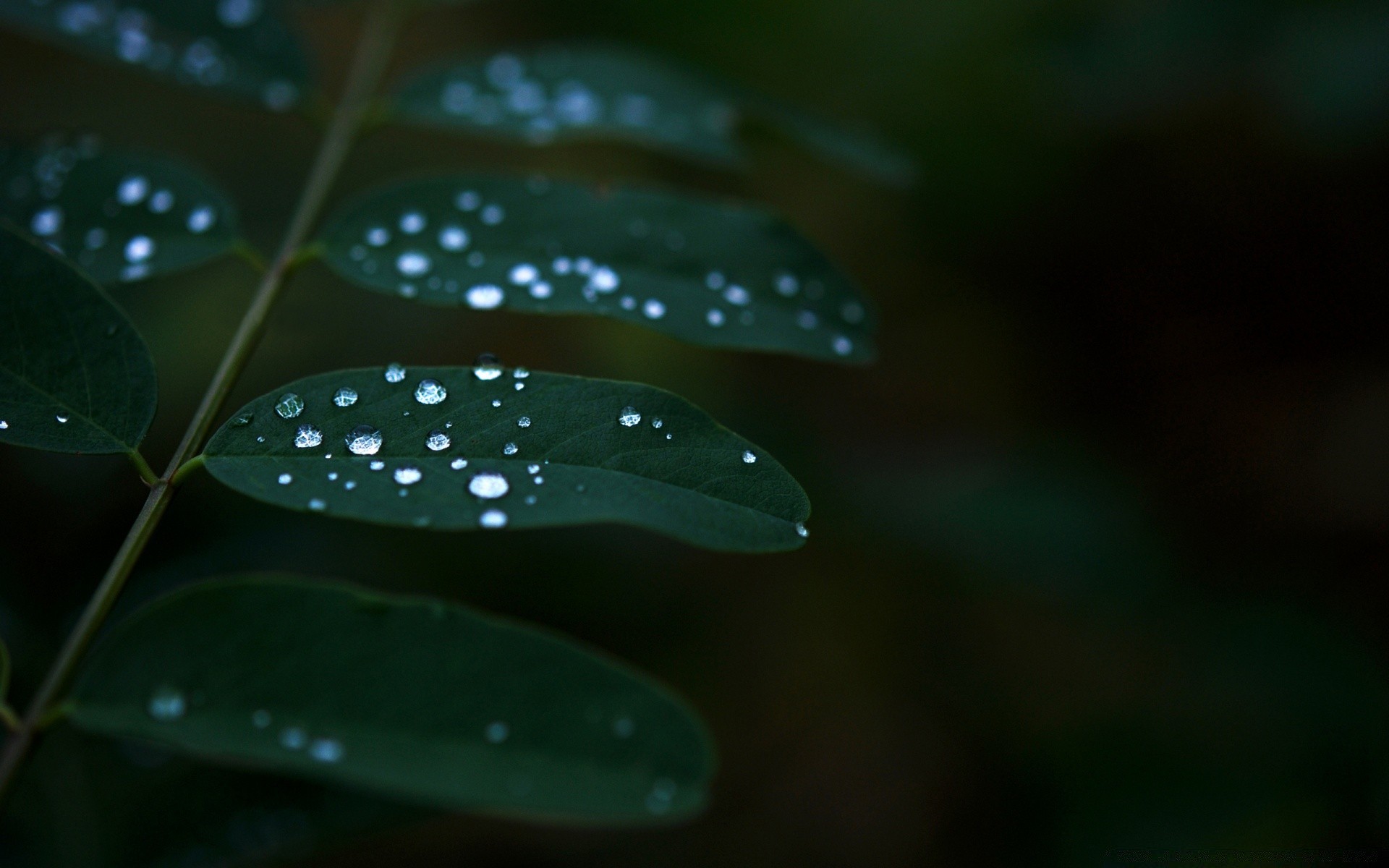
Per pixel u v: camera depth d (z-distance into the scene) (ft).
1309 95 1.14
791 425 1.28
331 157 0.81
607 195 0.76
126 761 0.78
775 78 1.45
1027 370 1.48
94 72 1.33
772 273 0.75
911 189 1.45
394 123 0.83
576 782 0.65
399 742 0.65
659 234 0.75
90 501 0.92
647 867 1.11
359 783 0.64
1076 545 1.19
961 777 1.18
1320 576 1.24
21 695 0.83
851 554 1.26
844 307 0.74
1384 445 1.31
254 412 0.68
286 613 0.66
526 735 0.65
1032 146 1.40
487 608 1.05
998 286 1.50
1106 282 1.50
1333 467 1.32
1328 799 1.05
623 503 0.66
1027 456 1.31
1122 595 1.19
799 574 1.27
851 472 1.28
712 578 1.24
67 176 0.77
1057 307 1.50
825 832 1.16
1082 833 1.10
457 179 0.76
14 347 0.69
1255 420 1.41
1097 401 1.48
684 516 0.66
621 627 1.12
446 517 0.66
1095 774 1.13
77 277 0.70
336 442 0.67
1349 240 1.42
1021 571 1.19
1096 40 1.31
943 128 1.41
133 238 0.76
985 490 1.23
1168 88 1.27
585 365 1.27
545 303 0.73
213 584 0.66
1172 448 1.42
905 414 1.41
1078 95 1.31
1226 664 1.18
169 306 1.06
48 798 0.77
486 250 0.74
